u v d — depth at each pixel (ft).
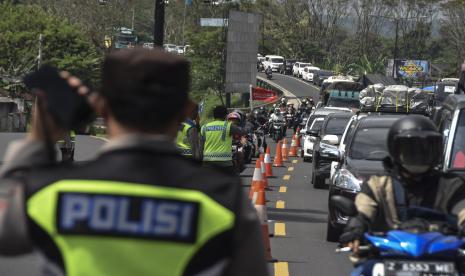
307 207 147.33
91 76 470.39
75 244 23.16
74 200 23.36
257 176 99.71
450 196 44.37
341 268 91.35
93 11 601.21
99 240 23.17
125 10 644.69
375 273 41.47
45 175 23.97
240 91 472.44
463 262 41.98
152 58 24.50
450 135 90.17
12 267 81.51
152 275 23.18
